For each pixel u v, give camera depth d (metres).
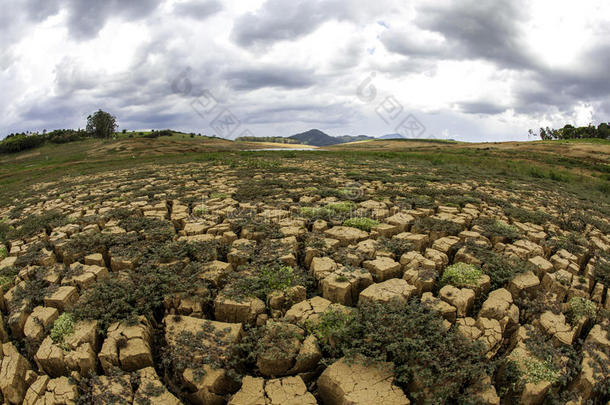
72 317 1.61
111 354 1.43
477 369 1.36
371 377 1.37
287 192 3.73
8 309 1.80
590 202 4.42
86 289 1.88
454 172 5.83
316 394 1.43
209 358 1.40
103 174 6.29
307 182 4.30
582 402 1.36
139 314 1.68
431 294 1.77
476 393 1.33
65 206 3.49
